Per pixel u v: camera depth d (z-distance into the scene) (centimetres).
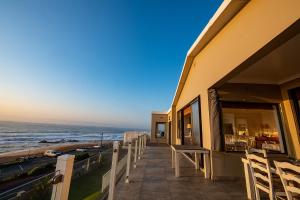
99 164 1552
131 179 382
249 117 469
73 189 923
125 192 302
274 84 466
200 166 481
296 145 407
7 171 1841
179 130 910
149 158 683
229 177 379
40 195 720
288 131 428
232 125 451
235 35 299
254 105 457
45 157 2739
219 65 366
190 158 631
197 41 447
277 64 354
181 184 349
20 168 2012
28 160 2506
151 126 1656
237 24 293
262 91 457
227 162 389
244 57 265
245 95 449
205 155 405
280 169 178
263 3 224
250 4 256
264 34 218
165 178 392
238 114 464
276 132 443
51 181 113
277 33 194
